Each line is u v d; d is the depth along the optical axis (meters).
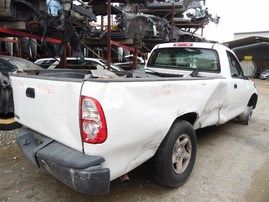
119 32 7.89
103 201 2.65
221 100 3.90
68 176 2.03
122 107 2.03
